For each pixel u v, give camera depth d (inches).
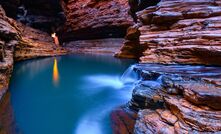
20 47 713.6
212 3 470.9
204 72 323.9
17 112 343.9
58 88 474.3
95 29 1243.8
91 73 620.7
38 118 331.9
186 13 469.4
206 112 214.5
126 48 807.1
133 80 437.7
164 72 339.6
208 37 382.6
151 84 313.9
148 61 462.3
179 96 260.2
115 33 1216.2
